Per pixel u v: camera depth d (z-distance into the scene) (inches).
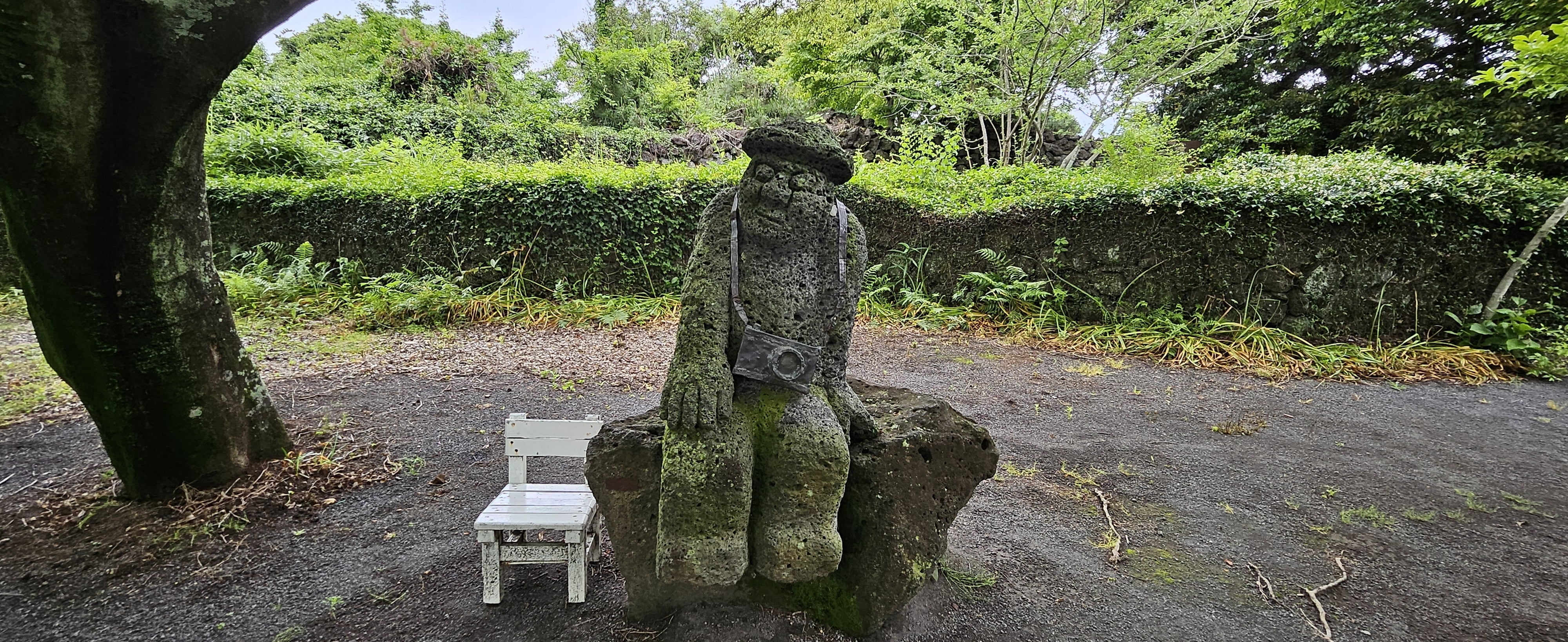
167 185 102.3
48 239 93.8
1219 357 222.4
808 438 70.1
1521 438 158.7
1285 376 207.0
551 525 86.1
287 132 387.5
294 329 243.1
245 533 107.2
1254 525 116.8
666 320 266.1
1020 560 103.4
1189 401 186.2
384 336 238.8
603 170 322.7
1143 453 148.9
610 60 626.2
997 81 390.0
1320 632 87.8
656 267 298.5
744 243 74.0
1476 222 231.8
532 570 97.0
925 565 81.3
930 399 96.4
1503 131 337.1
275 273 296.7
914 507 79.9
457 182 301.1
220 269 305.1
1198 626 88.7
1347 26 405.4
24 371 188.1
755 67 690.8
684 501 68.5
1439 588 98.1
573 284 292.0
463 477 131.3
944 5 402.0
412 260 297.7
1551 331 227.6
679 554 69.0
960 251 285.7
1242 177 257.1
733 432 70.3
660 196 294.7
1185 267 247.1
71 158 89.2
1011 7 394.0
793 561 69.8
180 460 115.0
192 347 112.5
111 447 112.0
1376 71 414.9
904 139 392.2
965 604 90.6
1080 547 108.3
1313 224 233.6
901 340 249.6
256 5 90.7
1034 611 90.6
